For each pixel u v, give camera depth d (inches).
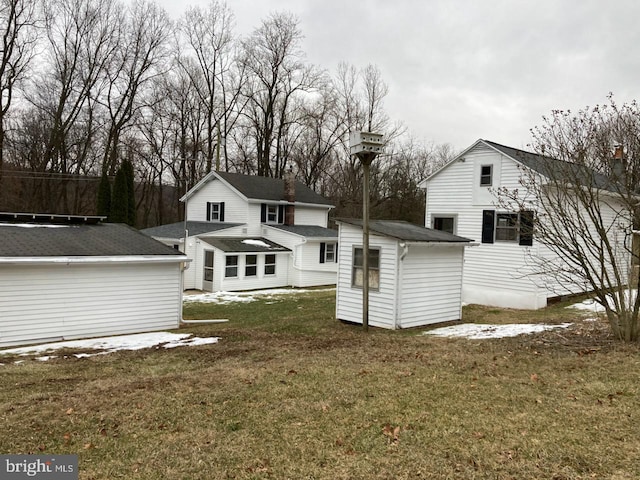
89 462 169.2
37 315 454.3
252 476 157.6
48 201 1331.2
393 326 467.8
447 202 690.2
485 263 646.5
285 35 1551.4
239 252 924.6
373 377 259.6
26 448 180.1
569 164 385.4
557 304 624.1
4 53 1139.9
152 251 529.7
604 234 329.7
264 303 737.6
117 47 1359.5
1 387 262.4
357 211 1545.3
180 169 1544.0
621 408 200.8
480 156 651.5
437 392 230.5
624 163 331.3
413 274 477.7
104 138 1406.3
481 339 382.0
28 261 435.2
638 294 322.3
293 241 1021.2
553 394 222.2
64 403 227.8
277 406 217.8
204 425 198.8
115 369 308.0
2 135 1167.0
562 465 157.8
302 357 322.7
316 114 1578.5
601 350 299.9
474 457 165.3
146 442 184.1
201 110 1547.7
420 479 152.9
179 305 549.6
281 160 1612.9
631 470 152.3
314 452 173.2
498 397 221.1
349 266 513.3
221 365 306.5
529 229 495.8
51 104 1285.7
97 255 482.3
